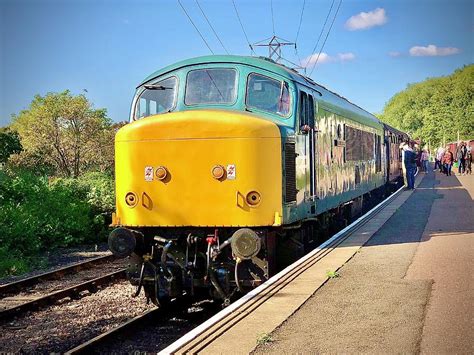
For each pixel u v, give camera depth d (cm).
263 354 537
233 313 669
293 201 933
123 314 896
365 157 1859
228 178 844
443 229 1309
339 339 572
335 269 891
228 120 847
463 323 612
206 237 861
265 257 853
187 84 996
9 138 2306
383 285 787
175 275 864
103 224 1761
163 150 864
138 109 1020
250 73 981
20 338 779
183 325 850
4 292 1052
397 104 8700
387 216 1573
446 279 814
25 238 1491
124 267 1302
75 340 766
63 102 2797
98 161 2850
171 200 860
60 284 1125
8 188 1762
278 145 862
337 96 1467
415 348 542
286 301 716
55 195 1800
